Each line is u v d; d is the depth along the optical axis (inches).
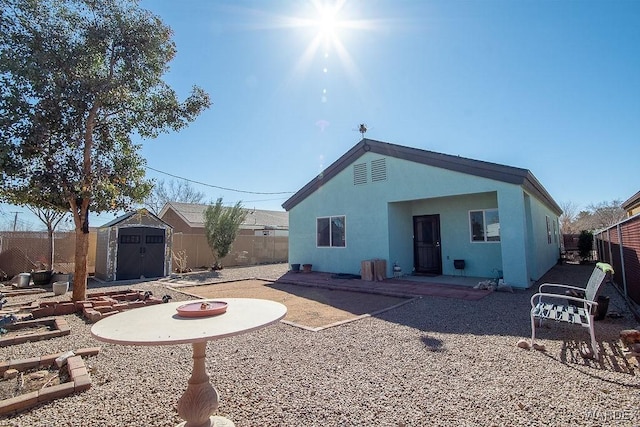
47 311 259.9
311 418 101.5
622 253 293.4
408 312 247.0
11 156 246.8
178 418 104.9
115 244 482.6
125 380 135.0
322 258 489.4
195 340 74.0
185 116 330.0
